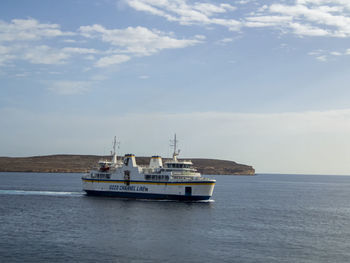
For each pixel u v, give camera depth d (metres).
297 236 73.56
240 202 140.00
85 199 125.38
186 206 108.69
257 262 54.66
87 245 61.72
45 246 60.66
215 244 64.50
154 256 56.38
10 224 79.38
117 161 137.50
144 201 117.19
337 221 96.06
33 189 184.00
